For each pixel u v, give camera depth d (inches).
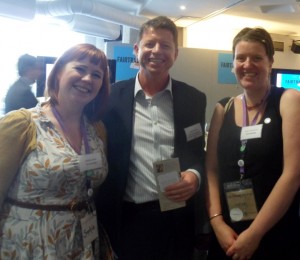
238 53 58.1
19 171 51.1
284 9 207.6
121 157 64.0
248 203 56.7
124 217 65.1
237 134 58.8
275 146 55.3
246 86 57.7
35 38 235.1
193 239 68.4
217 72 188.1
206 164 65.2
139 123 65.2
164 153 64.5
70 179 52.2
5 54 221.9
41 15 201.6
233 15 229.0
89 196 56.2
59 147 52.5
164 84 67.1
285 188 52.2
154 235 63.9
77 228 53.3
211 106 186.1
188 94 68.3
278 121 55.9
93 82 56.2
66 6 189.3
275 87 60.1
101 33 237.3
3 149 49.3
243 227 56.6
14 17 173.3
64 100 55.1
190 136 66.1
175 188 60.3
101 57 57.4
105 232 61.8
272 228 55.8
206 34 277.0
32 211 50.3
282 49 290.8
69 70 54.6
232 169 58.7
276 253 55.9
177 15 233.1
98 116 62.9
